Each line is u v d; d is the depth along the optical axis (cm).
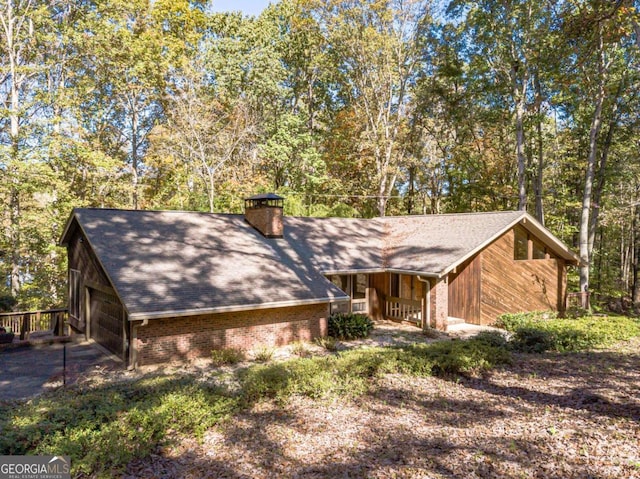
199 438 709
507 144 3095
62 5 2509
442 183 3881
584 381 967
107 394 874
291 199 2716
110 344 1422
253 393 890
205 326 1324
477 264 1817
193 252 1506
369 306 1978
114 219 1545
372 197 3322
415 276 1878
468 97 2953
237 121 2878
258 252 1662
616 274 3331
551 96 2466
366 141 3172
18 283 2330
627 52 2038
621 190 2870
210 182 2808
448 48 2922
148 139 2948
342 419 788
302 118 3334
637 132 2416
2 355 1379
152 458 655
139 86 2630
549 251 2064
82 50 2497
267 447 686
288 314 1488
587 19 1308
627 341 1394
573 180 2945
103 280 1414
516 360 1174
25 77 2375
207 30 3241
